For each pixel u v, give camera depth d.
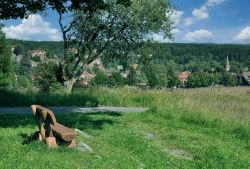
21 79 98.25
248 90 43.09
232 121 19.06
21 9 18.52
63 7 19.50
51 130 11.37
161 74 122.62
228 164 11.88
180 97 28.67
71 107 26.61
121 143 13.65
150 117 20.52
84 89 33.00
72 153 10.64
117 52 44.44
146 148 13.14
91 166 9.67
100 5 20.12
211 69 171.75
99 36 43.22
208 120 19.27
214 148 13.82
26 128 15.23
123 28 42.81
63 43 42.62
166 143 14.91
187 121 19.88
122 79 74.44
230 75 135.12
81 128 16.55
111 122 18.75
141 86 33.62
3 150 10.73
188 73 158.62
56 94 28.88
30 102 26.75
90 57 43.50
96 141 13.25
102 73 74.06
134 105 28.66
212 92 34.00
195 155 13.20
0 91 26.84
